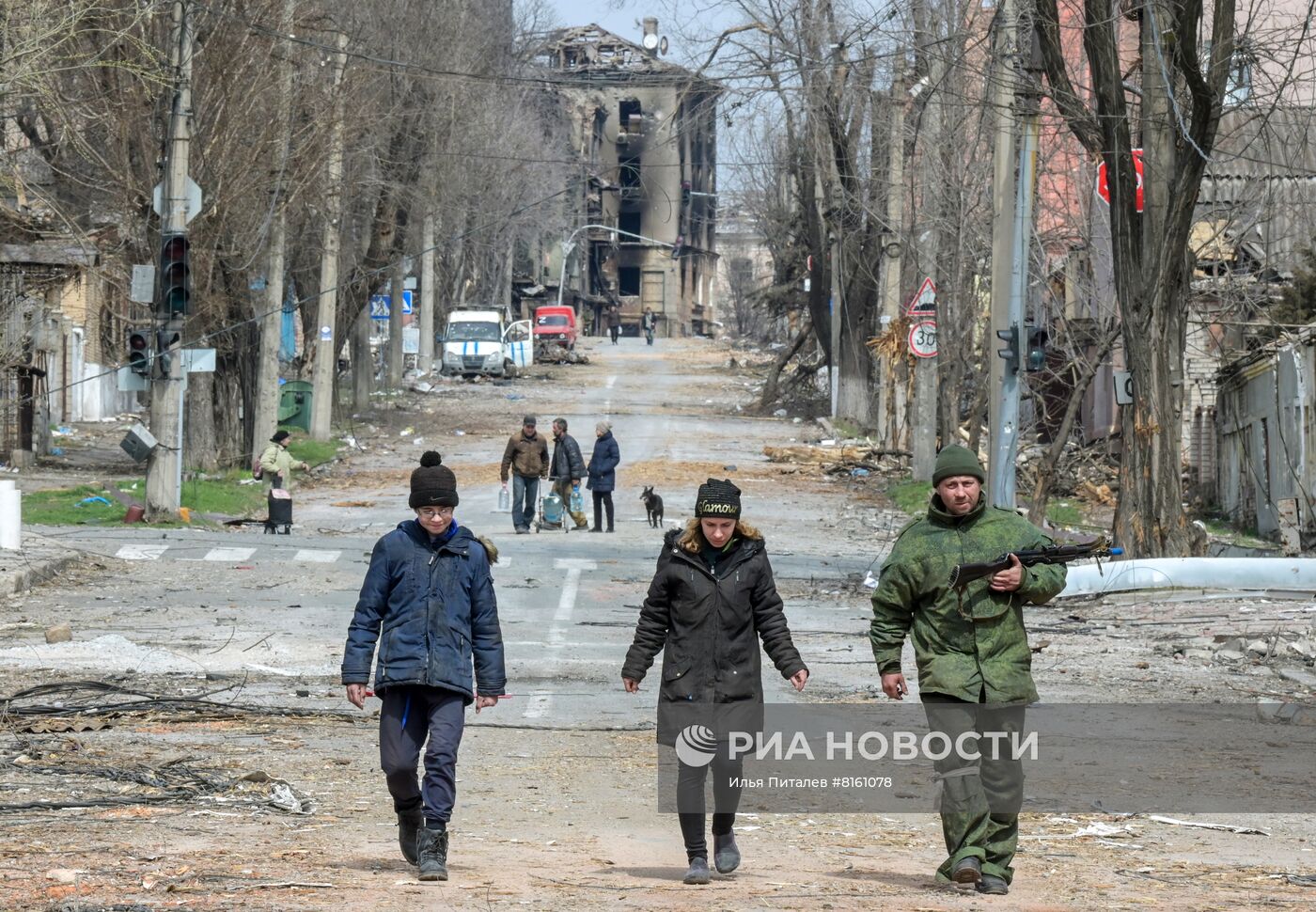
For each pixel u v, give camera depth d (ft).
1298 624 182.50
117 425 527.40
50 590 202.59
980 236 356.79
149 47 275.18
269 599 201.67
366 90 447.01
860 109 467.93
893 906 62.54
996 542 67.56
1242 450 368.07
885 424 482.69
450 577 71.36
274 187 374.63
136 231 348.18
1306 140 255.50
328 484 392.68
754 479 409.69
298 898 62.03
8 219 371.35
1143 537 226.38
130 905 59.62
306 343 553.64
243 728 117.80
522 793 96.68
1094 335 358.43
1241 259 367.45
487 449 473.67
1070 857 78.13
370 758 107.04
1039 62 237.45
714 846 71.92
